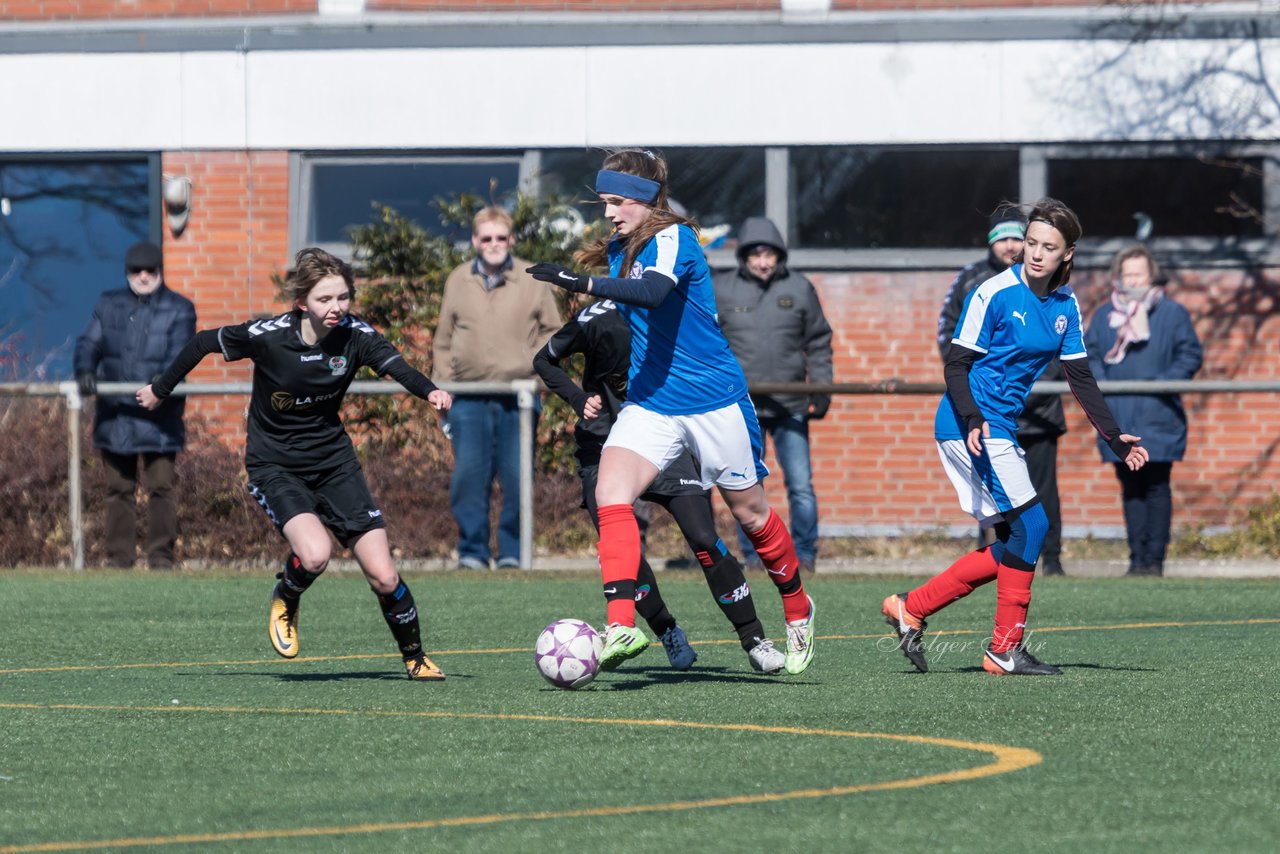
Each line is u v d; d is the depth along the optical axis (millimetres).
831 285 54375
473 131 55375
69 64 56406
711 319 22172
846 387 40750
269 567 42688
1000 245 38375
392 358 23375
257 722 19672
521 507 41562
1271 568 43969
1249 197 53531
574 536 43500
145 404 23719
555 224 49594
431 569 42344
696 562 43188
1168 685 22531
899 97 54250
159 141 56125
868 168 54531
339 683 23562
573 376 44188
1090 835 13406
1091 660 25672
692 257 21703
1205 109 53375
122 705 21328
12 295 57594
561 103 55125
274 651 27828
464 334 41625
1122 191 53938
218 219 55906
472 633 30156
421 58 55406
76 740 18422
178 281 55969
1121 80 53594
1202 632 29703
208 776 16219
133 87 56219
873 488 51000
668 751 17328
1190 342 41562
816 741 17875
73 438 42469
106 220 57500
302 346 23141
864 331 54250
